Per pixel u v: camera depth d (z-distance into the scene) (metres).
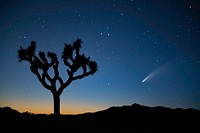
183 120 14.01
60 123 12.56
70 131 10.88
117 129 11.49
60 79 14.12
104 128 11.69
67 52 13.87
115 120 14.02
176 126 12.46
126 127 12.02
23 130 10.67
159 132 11.04
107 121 13.70
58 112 14.22
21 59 13.85
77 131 10.93
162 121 13.77
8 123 11.89
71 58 13.92
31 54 13.85
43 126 11.66
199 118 14.61
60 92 14.19
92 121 13.56
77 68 13.99
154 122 13.52
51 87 14.11
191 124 13.00
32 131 10.59
